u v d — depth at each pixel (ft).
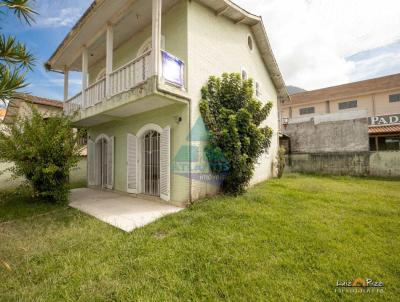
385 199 21.03
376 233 13.32
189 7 20.56
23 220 16.90
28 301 7.91
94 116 24.81
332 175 40.42
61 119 22.30
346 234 13.02
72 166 21.58
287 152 51.11
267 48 35.58
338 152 41.50
